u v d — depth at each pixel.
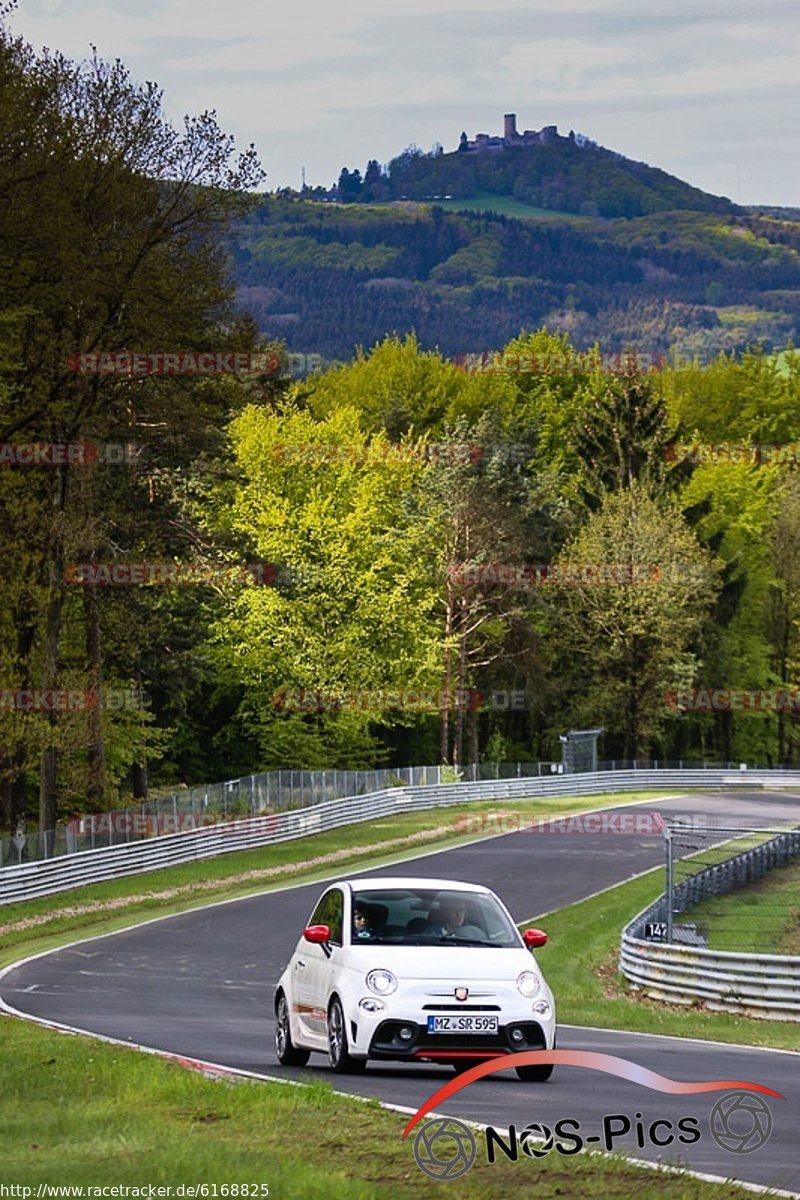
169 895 111.81
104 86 107.06
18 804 129.12
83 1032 51.06
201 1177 24.41
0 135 94.31
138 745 157.50
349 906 41.44
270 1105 31.41
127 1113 31.89
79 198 103.38
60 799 140.00
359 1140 28.12
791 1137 30.75
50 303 104.62
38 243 97.62
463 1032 38.69
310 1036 41.25
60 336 110.94
